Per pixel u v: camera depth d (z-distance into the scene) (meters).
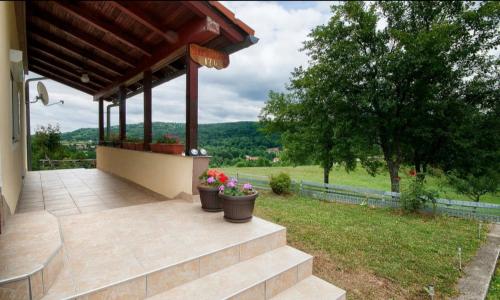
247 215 3.12
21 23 3.42
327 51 7.49
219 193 3.27
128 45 4.45
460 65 6.46
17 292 1.48
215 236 2.65
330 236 4.32
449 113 6.69
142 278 1.87
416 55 5.88
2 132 2.31
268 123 10.38
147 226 2.88
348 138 7.27
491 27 6.07
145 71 4.91
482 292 2.75
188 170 3.98
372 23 6.87
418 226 5.02
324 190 7.95
